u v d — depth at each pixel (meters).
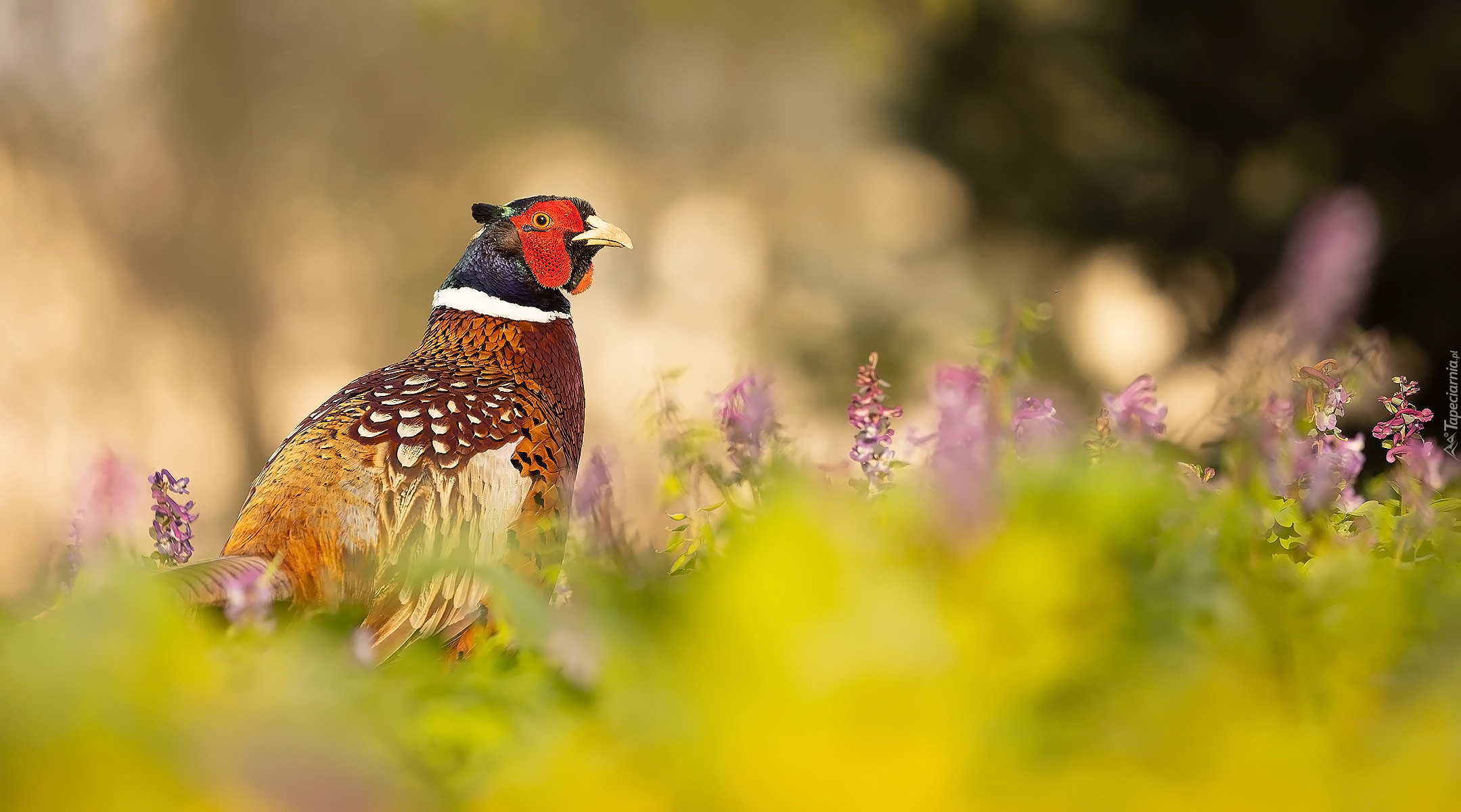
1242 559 2.87
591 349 62.94
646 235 66.81
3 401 44.03
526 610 2.70
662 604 2.62
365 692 2.66
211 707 1.93
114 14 49.53
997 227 24.55
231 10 52.88
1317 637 2.45
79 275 47.28
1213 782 2.02
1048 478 2.64
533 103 64.19
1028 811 1.92
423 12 35.22
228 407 51.19
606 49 66.25
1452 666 2.14
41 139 47.88
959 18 23.94
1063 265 24.84
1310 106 20.98
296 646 2.58
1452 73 19.89
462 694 3.05
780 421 6.10
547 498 7.18
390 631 6.43
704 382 24.38
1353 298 2.85
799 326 30.58
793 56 66.88
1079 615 2.18
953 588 2.15
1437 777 2.02
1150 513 2.62
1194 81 21.52
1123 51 21.75
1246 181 22.31
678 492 6.00
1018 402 4.14
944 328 29.05
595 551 5.84
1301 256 2.85
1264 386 3.39
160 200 50.09
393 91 58.81
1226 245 21.48
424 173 60.31
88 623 2.03
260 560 5.79
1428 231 20.16
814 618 1.90
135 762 1.83
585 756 2.05
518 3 51.50
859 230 59.16
